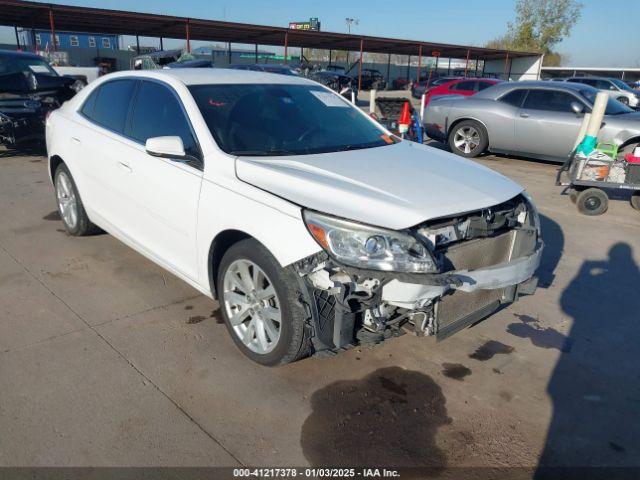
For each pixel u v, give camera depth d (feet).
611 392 10.19
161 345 10.98
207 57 119.34
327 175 10.12
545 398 9.93
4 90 29.43
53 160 16.56
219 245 10.61
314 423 8.95
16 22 78.79
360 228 8.46
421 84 93.66
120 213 13.46
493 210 10.00
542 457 8.48
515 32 173.37
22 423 8.57
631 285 15.06
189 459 8.04
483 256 9.70
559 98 30.40
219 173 10.36
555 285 14.94
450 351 11.35
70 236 16.96
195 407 9.17
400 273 8.36
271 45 107.96
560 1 163.53
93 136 14.12
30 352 10.54
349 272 8.33
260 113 12.16
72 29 87.71
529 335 12.17
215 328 11.72
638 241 18.78
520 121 31.24
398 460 8.27
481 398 9.84
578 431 9.09
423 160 11.89
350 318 8.81
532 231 10.52
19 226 17.84
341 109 14.02
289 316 9.14
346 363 10.69
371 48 114.11
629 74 153.99
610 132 28.27
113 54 114.01
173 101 11.96
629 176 21.12
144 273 14.42
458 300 9.55
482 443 8.71
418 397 9.77
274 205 9.18
